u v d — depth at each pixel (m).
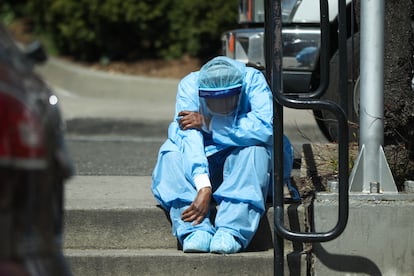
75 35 37.97
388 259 13.68
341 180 12.63
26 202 8.00
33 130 7.98
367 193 13.73
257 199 13.71
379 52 13.62
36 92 8.38
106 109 30.56
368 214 13.61
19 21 45.81
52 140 8.51
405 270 13.71
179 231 13.88
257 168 13.84
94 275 13.89
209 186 13.76
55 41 40.50
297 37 18.89
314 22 18.86
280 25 12.87
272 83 12.84
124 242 14.48
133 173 18.91
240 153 13.94
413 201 13.69
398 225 13.64
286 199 14.75
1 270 7.75
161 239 14.48
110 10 36.53
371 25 13.59
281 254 13.09
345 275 13.68
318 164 15.59
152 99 34.38
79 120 27.88
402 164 14.64
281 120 12.98
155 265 13.82
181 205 13.93
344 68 13.36
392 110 14.58
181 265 13.78
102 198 15.40
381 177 13.84
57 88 37.09
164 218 14.44
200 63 36.69
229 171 14.08
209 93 13.68
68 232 14.40
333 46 19.06
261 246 14.32
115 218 14.43
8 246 7.85
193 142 13.95
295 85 19.06
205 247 13.76
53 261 8.46
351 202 13.59
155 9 36.44
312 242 12.99
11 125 7.82
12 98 7.90
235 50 20.09
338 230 12.73
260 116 13.91
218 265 13.75
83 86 36.12
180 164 14.05
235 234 13.71
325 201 13.73
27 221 8.04
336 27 19.03
